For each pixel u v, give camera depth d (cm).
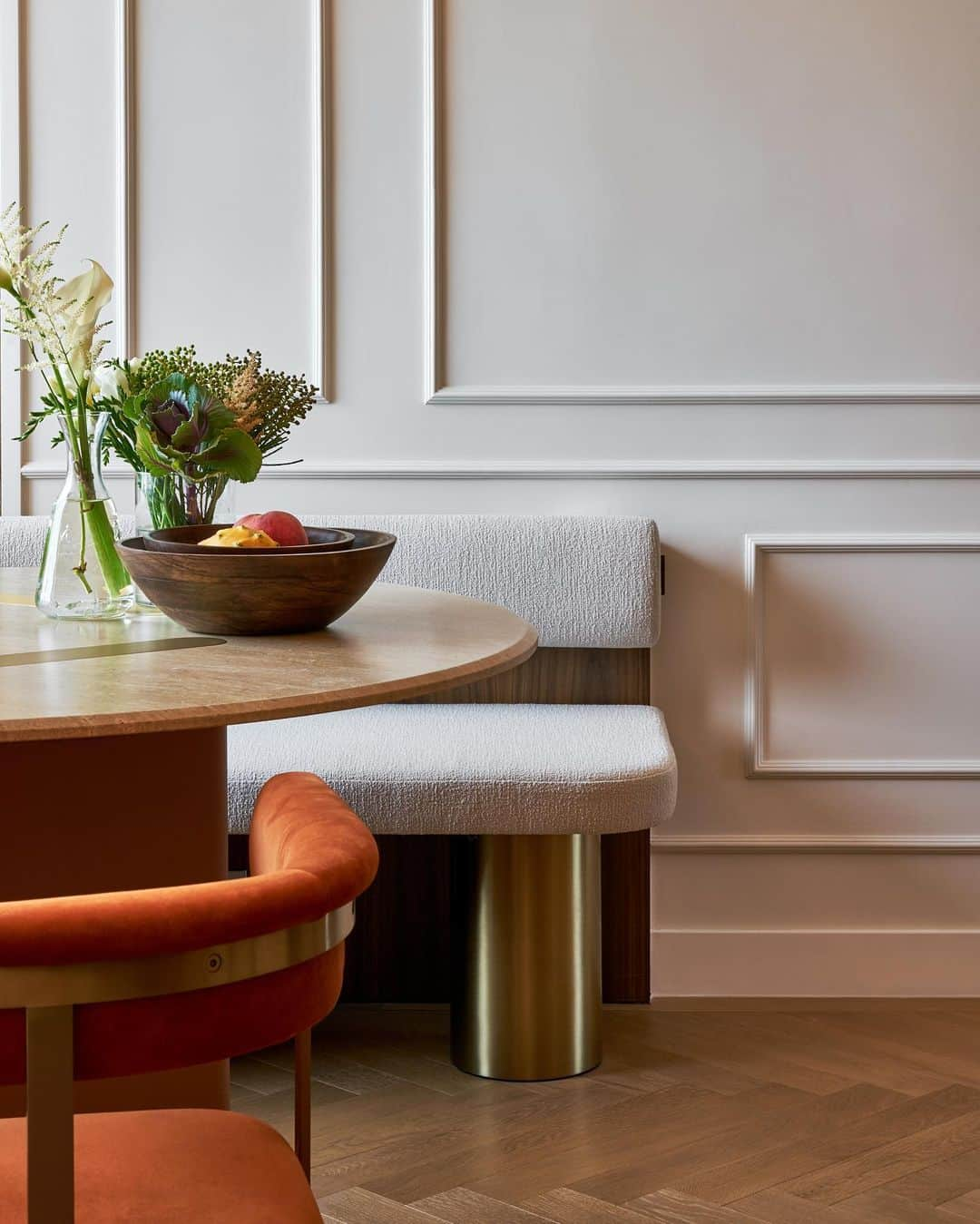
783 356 300
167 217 302
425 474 302
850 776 302
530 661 297
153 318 304
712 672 304
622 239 299
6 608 186
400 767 237
